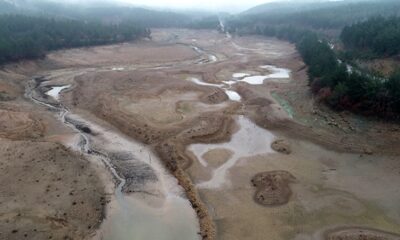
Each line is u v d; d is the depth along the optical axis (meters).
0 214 39.19
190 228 40.16
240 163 53.31
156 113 71.62
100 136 63.00
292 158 54.56
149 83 93.88
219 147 58.31
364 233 38.25
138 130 63.97
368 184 47.50
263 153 56.38
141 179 49.62
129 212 42.47
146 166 53.06
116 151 57.47
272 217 41.22
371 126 62.75
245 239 37.81
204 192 46.22
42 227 37.84
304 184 47.50
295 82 97.81
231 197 45.09
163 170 52.22
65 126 66.94
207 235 38.41
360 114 67.00
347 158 54.12
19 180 45.56
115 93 84.62
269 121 67.56
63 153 53.09
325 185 47.28
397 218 40.94
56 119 70.25
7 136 58.94
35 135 60.97
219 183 48.19
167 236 38.88
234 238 37.97
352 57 103.94
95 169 50.97
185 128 64.50
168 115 70.50
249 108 75.75
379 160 53.12
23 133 60.88
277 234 38.56
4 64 101.56
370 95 66.06
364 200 44.16
